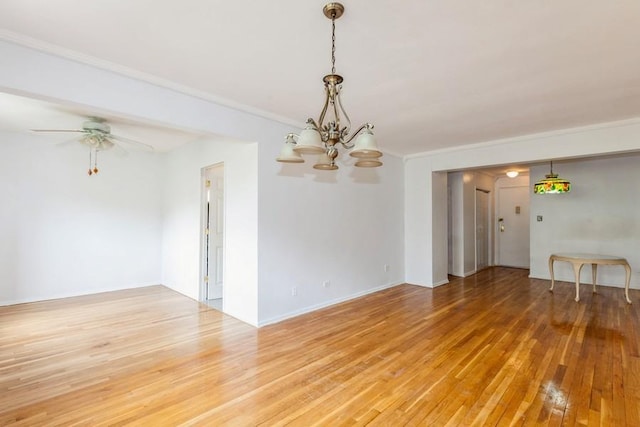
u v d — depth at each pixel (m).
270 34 2.10
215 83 2.87
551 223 6.18
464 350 2.97
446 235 6.05
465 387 2.34
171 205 5.60
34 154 4.61
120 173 5.42
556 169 6.11
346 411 2.06
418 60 2.43
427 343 3.14
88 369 2.61
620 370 2.55
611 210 5.56
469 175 6.90
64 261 4.89
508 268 7.54
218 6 1.81
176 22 1.97
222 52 2.34
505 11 1.85
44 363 2.71
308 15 1.89
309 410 2.08
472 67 2.54
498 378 2.46
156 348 3.03
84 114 3.56
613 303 4.52
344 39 2.15
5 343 3.13
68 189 4.91
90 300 4.73
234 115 3.41
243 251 3.84
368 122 3.90
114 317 3.95
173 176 5.55
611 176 5.56
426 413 2.04
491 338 3.25
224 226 4.16
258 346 3.08
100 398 2.20
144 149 5.43
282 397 2.22
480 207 7.43
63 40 2.19
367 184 5.17
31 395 2.23
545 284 5.80
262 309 3.67
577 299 4.63
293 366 2.67
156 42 2.21
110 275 5.33
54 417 1.99
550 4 1.79
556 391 2.27
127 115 2.71
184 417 2.00
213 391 2.29
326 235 4.46
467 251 6.78
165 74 2.70
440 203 5.88
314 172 4.30
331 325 3.67
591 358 2.77
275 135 3.82
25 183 4.54
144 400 2.18
